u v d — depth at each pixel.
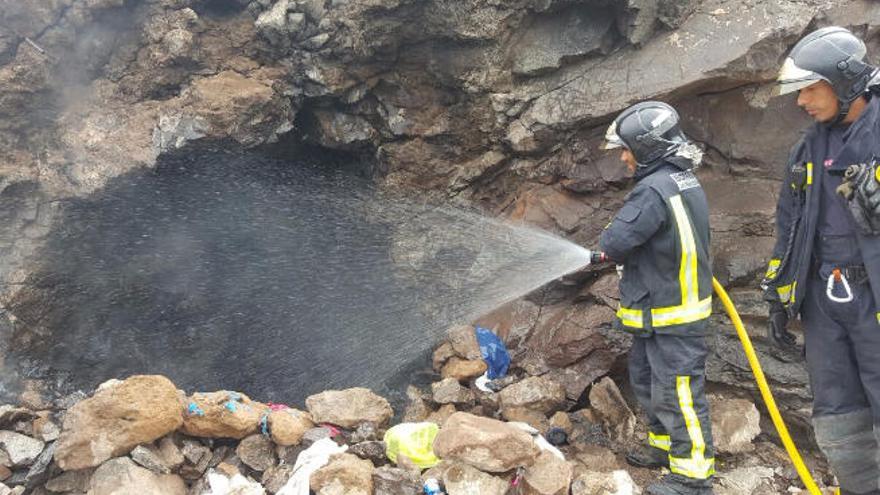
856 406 2.99
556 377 4.46
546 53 5.16
